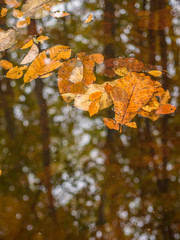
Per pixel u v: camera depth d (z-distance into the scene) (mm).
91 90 1124
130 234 1234
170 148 1292
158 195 1266
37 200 1250
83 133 1372
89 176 1301
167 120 1301
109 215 1258
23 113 1396
